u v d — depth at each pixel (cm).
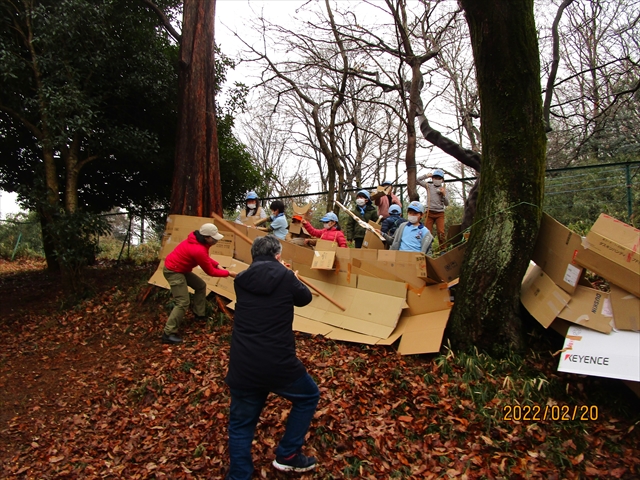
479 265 452
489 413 375
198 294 616
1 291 967
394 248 602
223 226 693
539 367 421
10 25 781
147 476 359
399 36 983
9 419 472
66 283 810
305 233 769
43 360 596
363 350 502
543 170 441
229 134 1160
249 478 306
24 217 1995
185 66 793
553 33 730
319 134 1058
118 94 878
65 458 400
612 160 1185
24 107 815
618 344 360
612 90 1059
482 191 460
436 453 344
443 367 436
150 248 1398
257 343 301
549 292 426
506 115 431
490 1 403
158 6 994
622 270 368
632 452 324
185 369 507
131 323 660
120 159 1027
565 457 325
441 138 845
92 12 766
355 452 351
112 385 506
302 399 314
